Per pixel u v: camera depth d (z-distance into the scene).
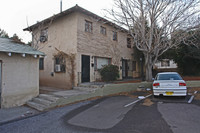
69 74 10.11
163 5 9.21
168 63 24.41
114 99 7.53
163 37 10.31
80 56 10.05
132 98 7.53
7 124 4.66
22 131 4.06
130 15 9.51
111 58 13.04
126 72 15.09
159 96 7.63
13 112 6.04
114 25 11.83
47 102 6.50
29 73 7.59
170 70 20.30
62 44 10.98
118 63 13.53
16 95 7.01
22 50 7.18
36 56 7.63
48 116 5.27
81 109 5.97
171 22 9.59
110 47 12.89
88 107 6.23
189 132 3.45
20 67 7.23
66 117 5.06
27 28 13.34
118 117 4.76
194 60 16.59
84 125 4.26
